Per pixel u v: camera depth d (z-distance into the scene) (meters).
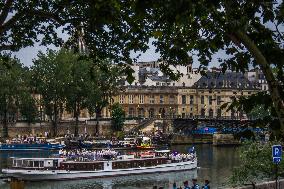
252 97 9.70
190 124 150.25
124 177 75.69
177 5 8.41
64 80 124.38
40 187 67.12
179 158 82.19
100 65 17.39
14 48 17.00
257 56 9.48
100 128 145.88
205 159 98.56
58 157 77.06
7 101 124.44
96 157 78.12
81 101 129.88
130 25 13.52
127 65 16.19
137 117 169.62
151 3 8.58
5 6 13.61
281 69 9.70
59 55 125.50
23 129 132.25
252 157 42.41
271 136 10.20
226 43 10.78
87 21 14.81
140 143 117.50
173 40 11.81
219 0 8.91
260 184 30.75
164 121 156.12
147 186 68.00
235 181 43.62
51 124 135.88
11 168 71.31
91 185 69.25
